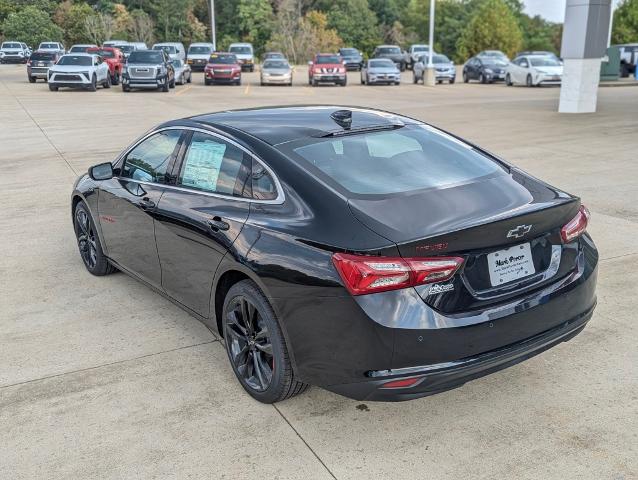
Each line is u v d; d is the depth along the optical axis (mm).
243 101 23547
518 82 32125
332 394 3723
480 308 3037
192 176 4145
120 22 71438
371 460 3119
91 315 4918
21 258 6301
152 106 21438
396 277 2879
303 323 3162
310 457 3158
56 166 11195
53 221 7660
